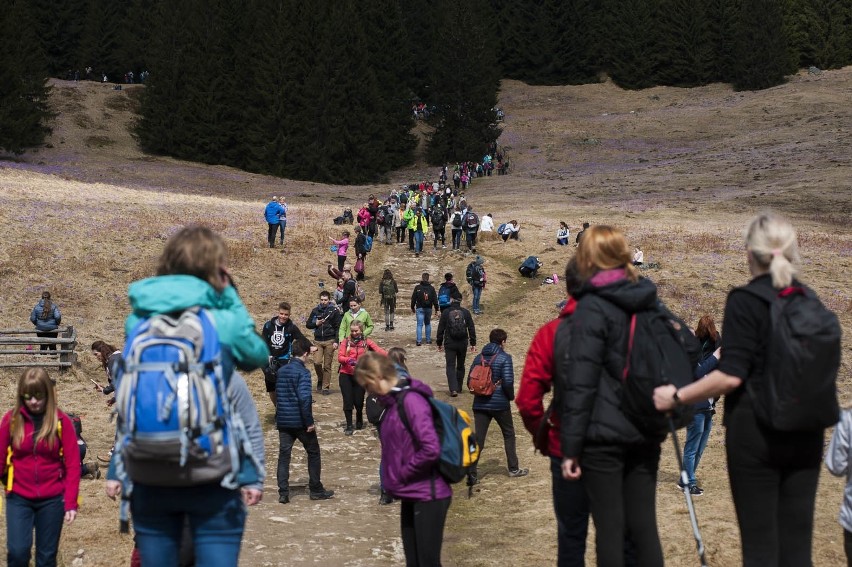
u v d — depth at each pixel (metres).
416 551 6.57
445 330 18.92
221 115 96.19
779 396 4.15
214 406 3.54
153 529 3.72
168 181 75.62
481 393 12.58
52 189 48.66
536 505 11.13
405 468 6.33
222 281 3.83
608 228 4.63
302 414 11.64
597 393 4.41
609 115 109.62
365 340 16.27
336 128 92.19
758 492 4.35
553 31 127.56
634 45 122.88
